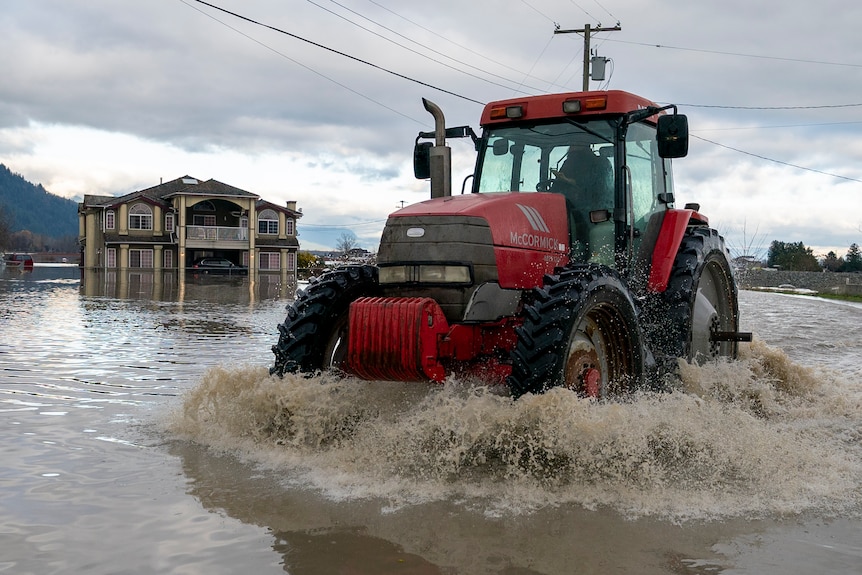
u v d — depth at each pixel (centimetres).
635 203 610
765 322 1533
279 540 336
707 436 469
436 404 452
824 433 547
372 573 302
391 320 445
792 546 338
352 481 415
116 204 5559
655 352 585
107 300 2014
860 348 1093
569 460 423
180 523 355
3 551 321
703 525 363
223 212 5809
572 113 596
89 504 380
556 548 331
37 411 599
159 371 799
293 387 479
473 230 476
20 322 1345
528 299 491
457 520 363
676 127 569
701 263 639
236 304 1908
